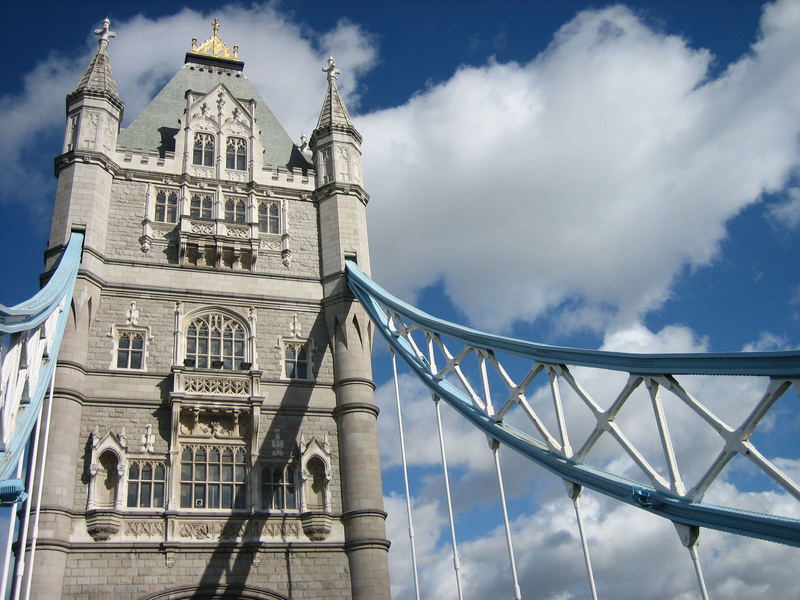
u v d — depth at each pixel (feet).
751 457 62.95
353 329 143.54
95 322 133.39
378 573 123.03
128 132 161.07
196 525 121.60
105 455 123.44
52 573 110.52
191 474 126.21
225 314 142.10
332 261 151.12
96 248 138.21
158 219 148.25
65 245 135.74
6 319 76.28
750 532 64.03
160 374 131.64
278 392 136.15
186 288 141.08
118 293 137.18
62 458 118.32
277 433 132.67
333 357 142.31
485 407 99.91
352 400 136.36
